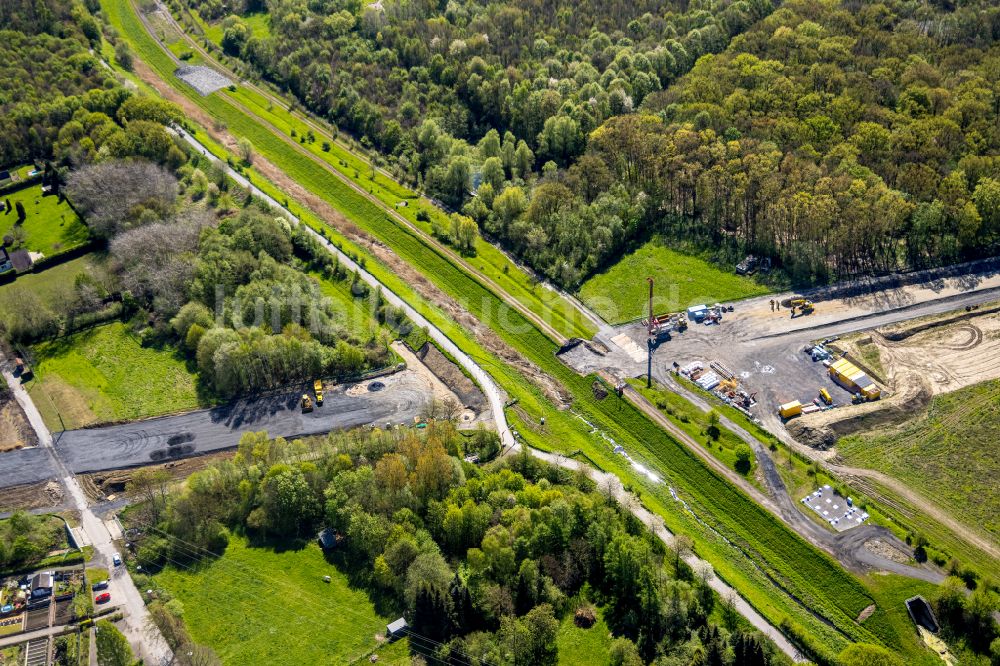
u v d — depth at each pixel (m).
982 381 179.50
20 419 180.50
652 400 184.88
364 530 145.12
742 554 155.25
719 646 127.56
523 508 149.12
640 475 171.00
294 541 151.25
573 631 135.75
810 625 142.00
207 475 156.50
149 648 133.00
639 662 126.94
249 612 139.12
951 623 138.75
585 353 199.38
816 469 165.75
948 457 166.00
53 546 151.75
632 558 138.88
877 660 127.94
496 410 184.00
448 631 133.25
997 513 155.38
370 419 182.00
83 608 138.62
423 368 196.38
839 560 149.88
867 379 180.38
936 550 149.50
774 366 188.88
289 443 172.25
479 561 140.12
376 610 139.12
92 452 173.12
